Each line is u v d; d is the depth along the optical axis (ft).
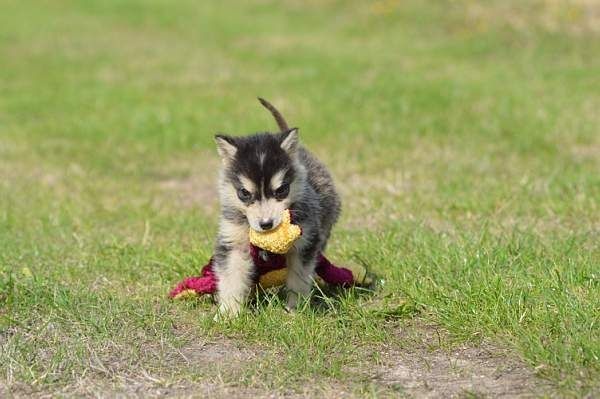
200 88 112.37
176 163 82.74
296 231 41.42
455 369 37.99
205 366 38.73
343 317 42.68
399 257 50.65
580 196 63.10
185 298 46.37
